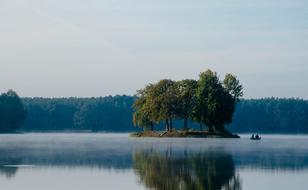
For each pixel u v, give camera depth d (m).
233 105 179.38
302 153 88.75
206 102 175.62
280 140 168.88
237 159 74.62
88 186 46.62
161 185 46.88
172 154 84.56
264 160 72.94
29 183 48.50
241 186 46.59
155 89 187.12
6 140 155.38
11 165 64.50
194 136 180.38
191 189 44.69
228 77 191.38
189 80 186.50
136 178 51.75
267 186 46.72
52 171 57.97
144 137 186.88
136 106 192.50
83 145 117.19
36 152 88.81
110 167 62.22
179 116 185.50
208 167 62.56
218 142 138.12
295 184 48.06
